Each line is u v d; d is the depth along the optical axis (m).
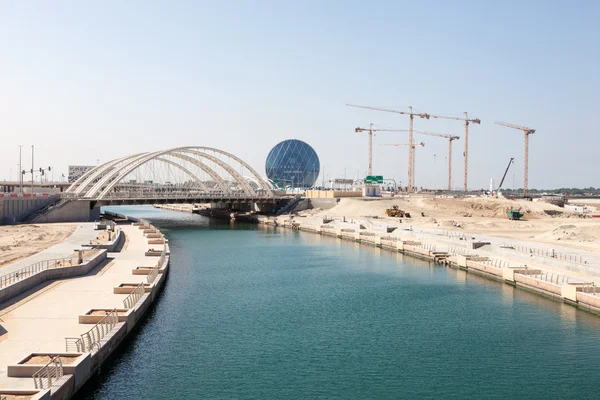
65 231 84.38
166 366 30.64
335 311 44.03
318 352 33.59
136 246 71.12
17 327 31.39
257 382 28.61
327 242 96.62
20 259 53.91
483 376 29.83
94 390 26.95
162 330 37.53
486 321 40.94
